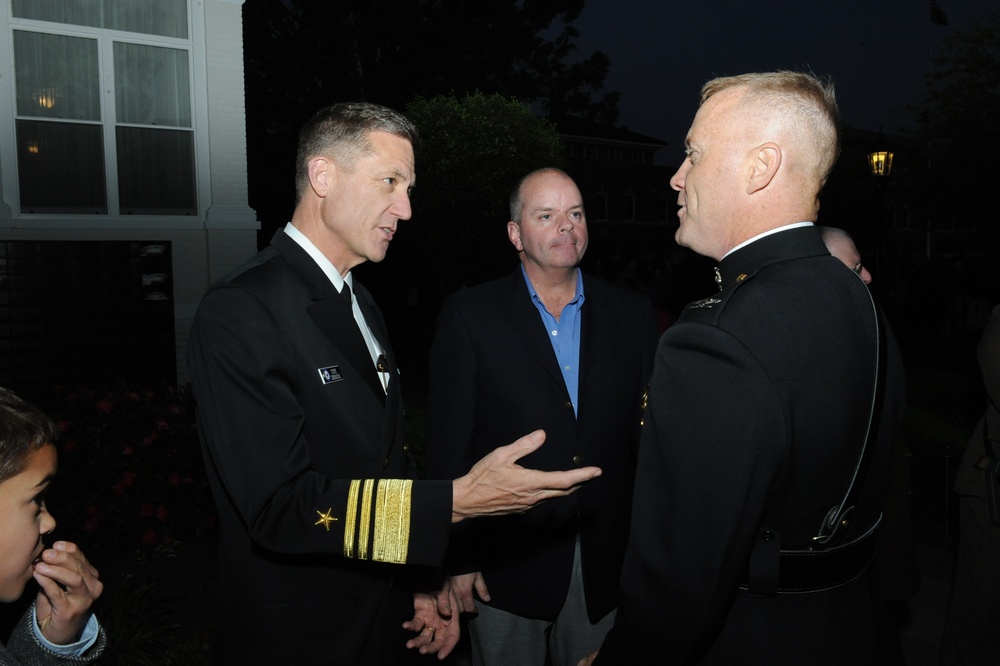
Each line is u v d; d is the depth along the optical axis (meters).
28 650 1.42
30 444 1.28
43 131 6.88
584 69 28.27
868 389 1.36
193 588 4.25
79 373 7.07
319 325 1.73
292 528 1.54
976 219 21.08
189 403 5.39
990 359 2.48
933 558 4.18
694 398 1.29
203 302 1.66
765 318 1.31
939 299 16.84
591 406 2.46
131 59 7.20
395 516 1.54
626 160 40.38
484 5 25.27
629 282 10.86
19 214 6.79
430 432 2.54
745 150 1.43
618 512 2.49
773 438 1.24
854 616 1.41
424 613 2.18
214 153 7.59
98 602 3.48
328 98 24.33
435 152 15.96
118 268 7.21
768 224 1.43
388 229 1.82
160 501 4.77
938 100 20.95
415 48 24.62
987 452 2.52
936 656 3.32
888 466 1.46
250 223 7.78
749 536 1.27
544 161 16.56
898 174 30.14
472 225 16.22
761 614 1.38
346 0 23.48
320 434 1.72
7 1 6.56
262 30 22.98
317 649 1.72
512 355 2.48
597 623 2.52
